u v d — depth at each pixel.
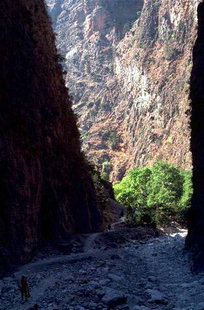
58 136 73.19
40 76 70.50
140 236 75.88
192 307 37.97
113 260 59.72
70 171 76.06
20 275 53.28
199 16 64.38
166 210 93.31
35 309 39.50
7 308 41.62
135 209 98.94
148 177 130.12
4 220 57.59
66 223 71.31
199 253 52.62
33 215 62.75
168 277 50.47
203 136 58.91
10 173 58.84
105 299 40.09
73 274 52.34
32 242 61.31
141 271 53.84
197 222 58.50
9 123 61.91
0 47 63.72
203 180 57.91
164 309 38.38
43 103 70.25
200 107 60.09
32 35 69.50
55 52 80.44
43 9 78.12
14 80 64.81
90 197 79.31
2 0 65.56
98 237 71.88
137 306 38.47
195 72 62.56
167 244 69.25
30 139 65.31
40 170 66.19
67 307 39.38
